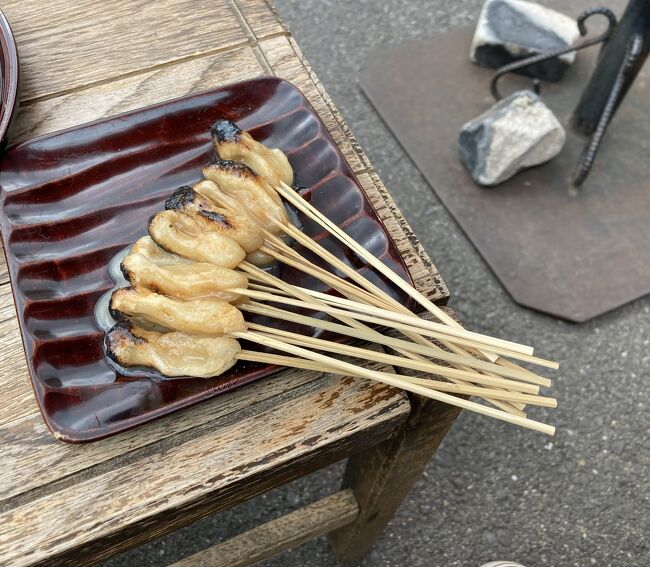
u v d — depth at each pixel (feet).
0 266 0.87
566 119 2.13
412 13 2.46
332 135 1.01
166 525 0.78
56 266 0.83
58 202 0.90
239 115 0.98
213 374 0.75
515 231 1.92
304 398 0.80
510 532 1.58
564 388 1.73
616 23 1.81
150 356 0.74
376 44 2.37
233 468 0.76
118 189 0.92
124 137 0.93
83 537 0.71
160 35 1.11
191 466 0.76
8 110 0.92
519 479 1.63
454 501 1.61
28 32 1.10
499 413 0.74
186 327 0.74
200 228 0.79
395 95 2.21
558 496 1.61
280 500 1.62
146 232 0.88
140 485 0.74
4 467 0.74
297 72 1.08
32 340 0.75
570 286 1.84
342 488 1.43
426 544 1.57
